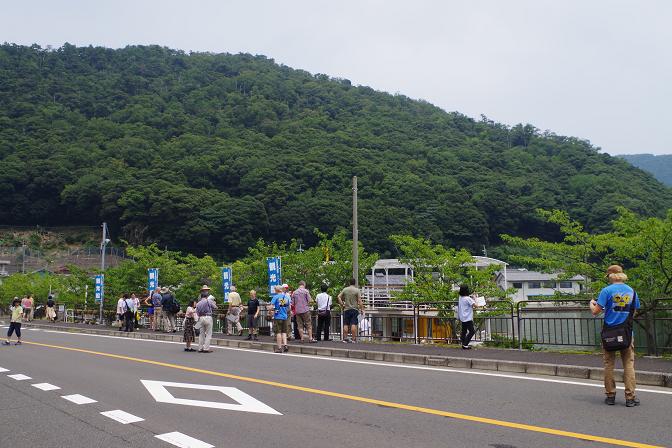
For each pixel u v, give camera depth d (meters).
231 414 6.83
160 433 5.96
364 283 26.33
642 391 8.22
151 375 10.23
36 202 80.06
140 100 102.81
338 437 5.73
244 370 10.84
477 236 68.81
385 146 90.25
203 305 14.88
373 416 6.67
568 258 16.47
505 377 9.75
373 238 61.84
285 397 7.90
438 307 18.08
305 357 13.37
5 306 52.28
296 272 25.66
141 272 30.95
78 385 9.20
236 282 27.72
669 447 5.27
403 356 12.36
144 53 132.12
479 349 13.65
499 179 77.50
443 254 21.00
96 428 6.25
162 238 66.25
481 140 102.50
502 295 19.92
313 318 20.44
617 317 7.25
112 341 18.84
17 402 7.82
